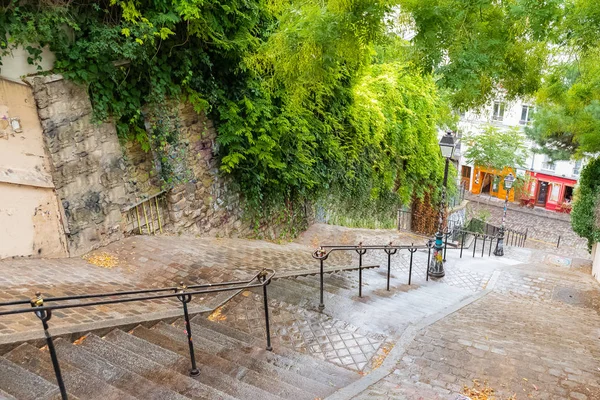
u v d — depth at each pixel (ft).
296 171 35.76
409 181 59.31
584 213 41.42
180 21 23.30
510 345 17.97
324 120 40.45
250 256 28.40
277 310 19.86
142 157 25.84
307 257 32.65
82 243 22.90
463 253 48.47
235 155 30.04
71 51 20.51
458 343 17.65
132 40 21.63
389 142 52.75
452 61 17.20
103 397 10.97
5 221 19.71
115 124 23.65
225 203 31.94
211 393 12.01
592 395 14.10
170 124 26.05
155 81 24.06
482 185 104.01
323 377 14.44
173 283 21.57
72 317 15.65
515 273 35.45
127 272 22.08
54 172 21.04
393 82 50.34
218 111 29.25
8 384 11.06
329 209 45.85
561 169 89.51
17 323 14.35
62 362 12.50
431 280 32.55
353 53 19.77
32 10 18.88
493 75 19.34
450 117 58.29
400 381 14.34
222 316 19.02
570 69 26.63
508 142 81.15
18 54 19.13
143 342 14.87
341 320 19.30
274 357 15.44
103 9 21.48
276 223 38.06
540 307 27.17
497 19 18.61
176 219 27.89
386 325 19.11
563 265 46.52
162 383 12.39
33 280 18.49
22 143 19.71
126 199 25.00
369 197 51.80
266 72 28.60
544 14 17.35
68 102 21.08
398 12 18.92
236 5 25.86
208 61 26.21
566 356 17.39
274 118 31.60
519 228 82.48
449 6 16.72
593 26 17.98
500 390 14.12
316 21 17.54
